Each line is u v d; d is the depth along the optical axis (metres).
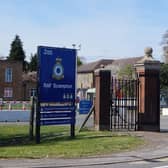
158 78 23.08
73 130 19.25
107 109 22.39
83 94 100.69
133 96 23.03
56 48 18.52
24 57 126.00
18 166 12.04
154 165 12.55
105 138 18.72
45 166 12.12
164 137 19.61
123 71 75.12
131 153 14.75
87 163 12.70
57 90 18.56
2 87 88.19
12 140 18.66
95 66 102.88
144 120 22.70
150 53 23.31
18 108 41.75
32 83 92.62
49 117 18.23
